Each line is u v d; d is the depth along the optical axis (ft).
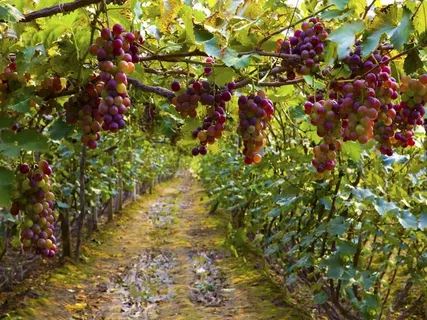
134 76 7.11
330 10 5.84
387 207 9.95
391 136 5.58
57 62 5.44
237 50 6.27
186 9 6.08
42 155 19.61
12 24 5.45
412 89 5.37
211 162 37.09
